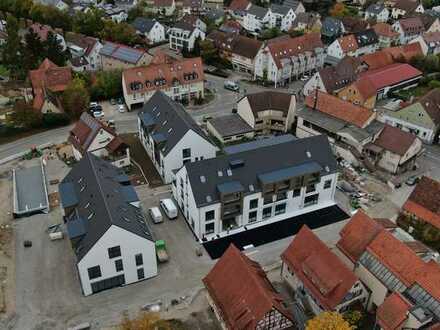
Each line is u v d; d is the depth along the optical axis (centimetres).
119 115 10194
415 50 13538
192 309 5422
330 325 4462
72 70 11731
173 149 7400
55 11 15638
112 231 5194
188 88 10806
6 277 5766
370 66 12338
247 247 6375
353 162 8350
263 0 19538
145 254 5612
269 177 6525
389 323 4731
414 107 9281
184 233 6644
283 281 5838
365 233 5559
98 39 13988
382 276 5191
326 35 15575
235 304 4838
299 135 9400
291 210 7075
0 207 7056
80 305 5431
